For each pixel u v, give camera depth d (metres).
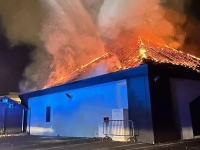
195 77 10.77
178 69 9.87
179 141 8.91
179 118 9.71
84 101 12.35
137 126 9.25
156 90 9.13
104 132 10.79
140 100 9.31
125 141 9.27
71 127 12.93
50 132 14.45
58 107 14.19
